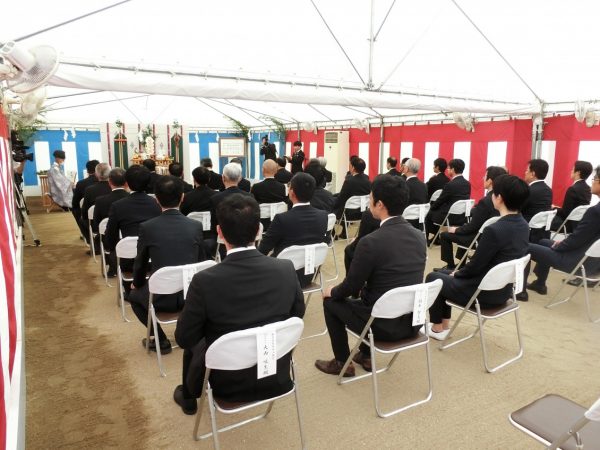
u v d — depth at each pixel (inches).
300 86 198.5
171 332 141.9
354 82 212.2
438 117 330.6
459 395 105.8
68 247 247.4
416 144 351.9
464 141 317.1
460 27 191.3
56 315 153.2
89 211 207.0
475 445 88.2
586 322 148.9
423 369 118.2
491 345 132.2
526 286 172.2
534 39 193.9
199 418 84.9
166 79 165.2
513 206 112.6
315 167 206.2
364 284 101.4
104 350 128.0
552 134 268.1
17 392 80.0
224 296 68.6
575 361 122.4
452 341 134.8
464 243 190.7
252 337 66.7
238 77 182.1
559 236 212.1
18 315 116.6
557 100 259.8
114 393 106.0
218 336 70.7
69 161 447.8
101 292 175.9
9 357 74.7
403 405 101.7
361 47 199.6
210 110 407.2
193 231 115.0
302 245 128.4
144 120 446.0
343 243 262.5
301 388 109.0
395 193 95.5
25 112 185.5
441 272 136.6
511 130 286.8
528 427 63.7
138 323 147.1
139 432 91.6
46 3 125.9
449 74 228.8
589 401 102.9
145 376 114.0
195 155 503.5
